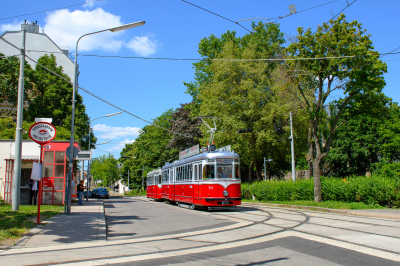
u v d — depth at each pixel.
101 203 27.98
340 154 43.53
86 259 7.00
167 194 28.86
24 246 8.41
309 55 20.66
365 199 19.58
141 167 83.31
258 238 9.36
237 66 32.84
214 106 32.97
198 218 15.52
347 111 22.39
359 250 7.31
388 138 39.25
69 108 41.34
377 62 19.61
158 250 7.96
